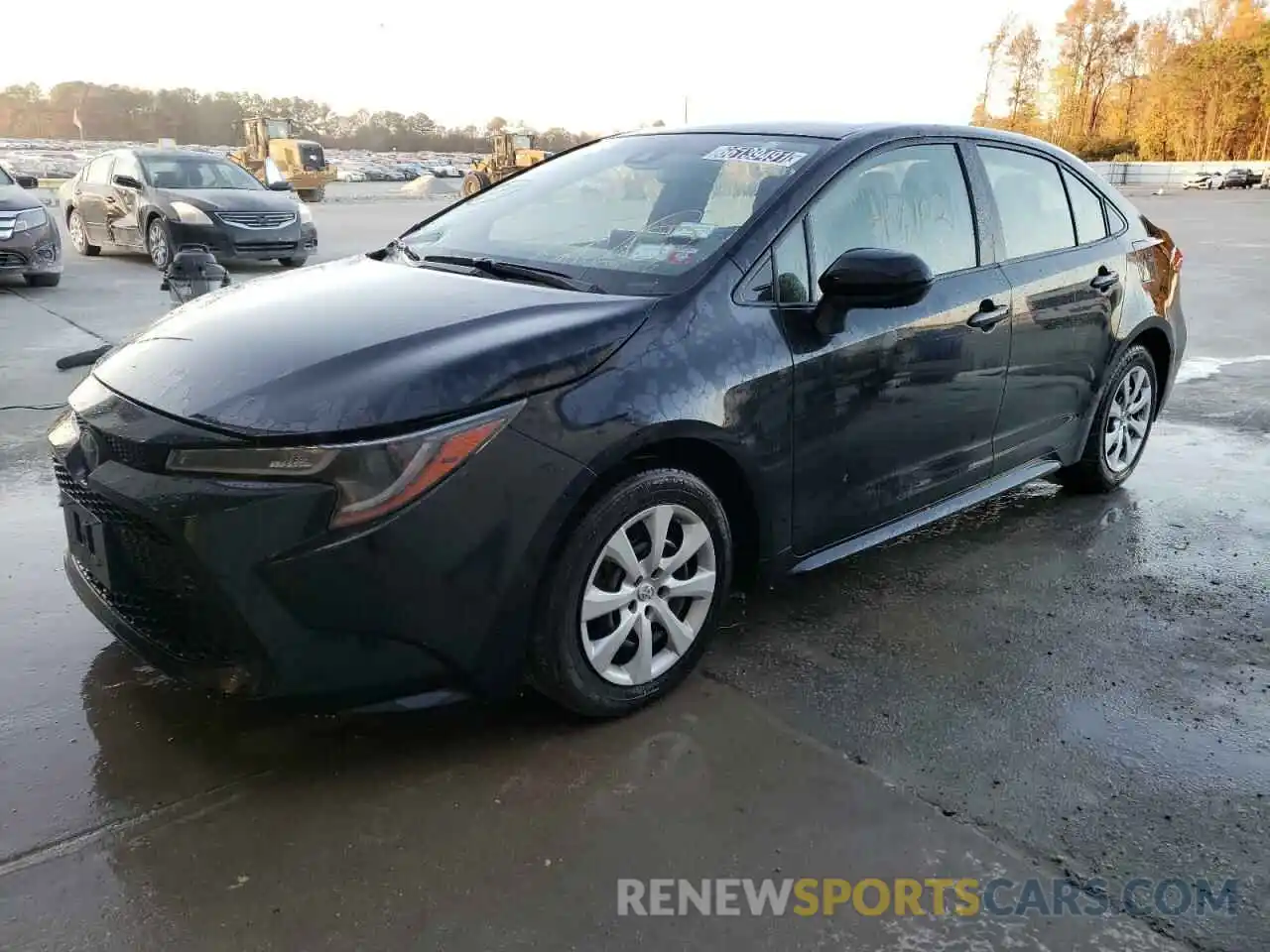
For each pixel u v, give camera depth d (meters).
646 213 3.20
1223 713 2.81
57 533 3.91
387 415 2.23
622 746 2.59
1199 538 4.10
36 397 5.90
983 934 2.00
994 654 3.12
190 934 1.96
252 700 2.29
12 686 2.79
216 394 2.34
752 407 2.76
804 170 3.12
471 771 2.48
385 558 2.22
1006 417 3.75
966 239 3.56
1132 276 4.32
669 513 2.68
